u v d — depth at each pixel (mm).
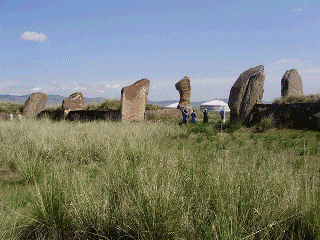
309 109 12930
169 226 2889
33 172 5406
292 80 22766
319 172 5340
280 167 4852
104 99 27266
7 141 8742
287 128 13477
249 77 16109
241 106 15922
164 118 20062
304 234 2934
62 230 3193
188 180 4070
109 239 3025
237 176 3980
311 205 3197
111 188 3723
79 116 22391
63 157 7359
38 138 8719
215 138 11773
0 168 6309
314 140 10148
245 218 2951
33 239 3113
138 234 2869
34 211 3486
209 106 94125
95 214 3168
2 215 3414
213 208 3367
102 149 7582
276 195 3350
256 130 14000
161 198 3137
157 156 5980
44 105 31344
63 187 3771
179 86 27062
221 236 2607
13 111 29484
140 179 3637
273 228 2875
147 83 19625
